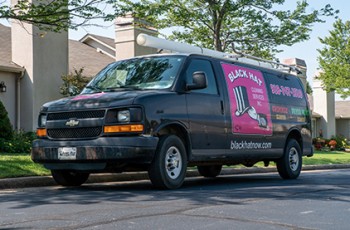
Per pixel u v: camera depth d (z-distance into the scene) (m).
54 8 11.52
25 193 7.55
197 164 8.80
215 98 8.84
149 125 7.43
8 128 15.64
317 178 11.34
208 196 6.94
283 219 5.19
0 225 4.84
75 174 8.79
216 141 8.74
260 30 19.06
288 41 19.61
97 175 9.73
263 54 20.28
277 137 10.58
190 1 19.19
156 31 22.23
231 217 5.23
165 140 7.73
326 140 35.25
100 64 23.88
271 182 9.98
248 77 9.98
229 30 19.97
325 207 6.09
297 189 8.15
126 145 7.27
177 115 7.93
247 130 9.56
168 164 7.86
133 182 9.86
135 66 8.82
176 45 10.06
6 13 11.06
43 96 18.55
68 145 7.63
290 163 11.09
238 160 9.60
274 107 10.61
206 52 10.46
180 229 4.59
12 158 10.95
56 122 7.86
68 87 18.52
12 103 18.22
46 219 5.09
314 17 19.16
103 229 4.57
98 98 7.71
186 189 8.00
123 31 21.64
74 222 4.90
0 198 6.94
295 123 11.38
